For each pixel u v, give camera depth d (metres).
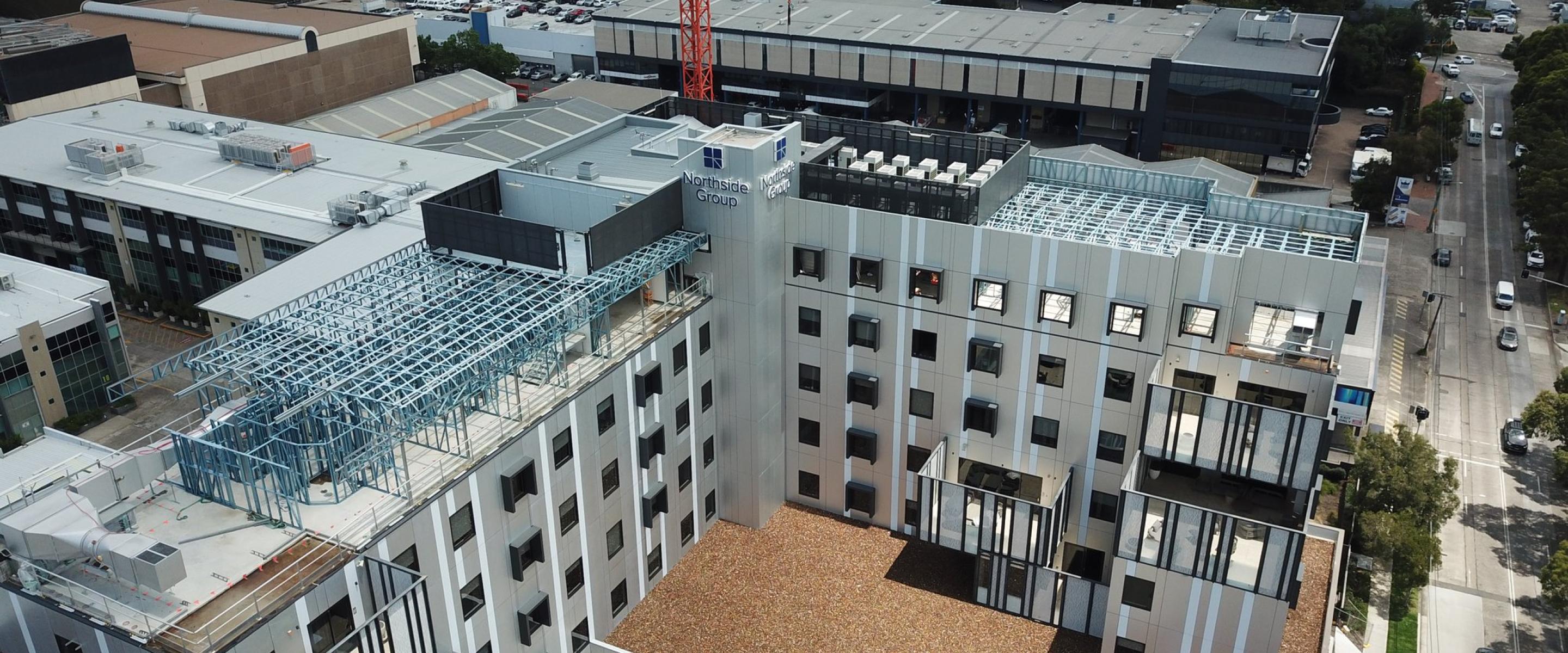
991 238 58.00
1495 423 98.19
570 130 109.69
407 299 55.03
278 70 147.75
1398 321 116.38
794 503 72.62
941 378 63.66
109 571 42.12
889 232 60.56
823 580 65.06
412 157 101.12
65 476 47.44
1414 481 77.69
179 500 47.03
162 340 97.19
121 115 115.88
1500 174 158.00
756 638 60.44
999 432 63.72
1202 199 65.81
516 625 52.50
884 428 66.94
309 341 50.25
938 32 172.50
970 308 60.59
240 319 66.06
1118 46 162.75
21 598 41.78
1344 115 184.88
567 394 52.84
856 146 73.50
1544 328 115.62
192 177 97.69
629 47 184.38
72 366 86.00
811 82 174.38
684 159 60.34
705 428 65.75
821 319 65.12
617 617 61.03
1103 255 55.69
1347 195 147.38
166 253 96.50
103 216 97.94
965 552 62.41
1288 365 54.53
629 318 60.28
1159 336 56.31
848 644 60.09
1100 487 62.16
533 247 56.94
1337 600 71.75
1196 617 55.00
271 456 44.72
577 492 54.59
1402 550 73.88
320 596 41.28
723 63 178.75
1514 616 75.12
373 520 44.28
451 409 46.97
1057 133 170.62
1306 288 52.81
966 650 59.94
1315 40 161.88
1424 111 166.38
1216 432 54.25
